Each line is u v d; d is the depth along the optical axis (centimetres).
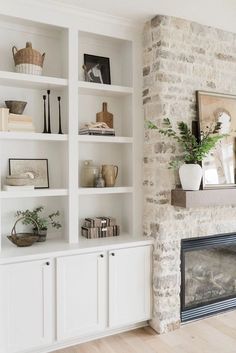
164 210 283
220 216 314
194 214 298
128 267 276
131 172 301
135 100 300
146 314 286
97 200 311
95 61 303
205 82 303
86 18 275
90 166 295
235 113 319
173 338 273
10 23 263
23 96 276
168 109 281
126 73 308
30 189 254
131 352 252
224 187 307
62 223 289
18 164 274
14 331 232
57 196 292
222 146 310
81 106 302
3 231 270
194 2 259
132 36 298
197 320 305
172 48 284
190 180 273
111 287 268
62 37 281
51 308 245
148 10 272
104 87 285
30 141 280
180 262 293
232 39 321
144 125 301
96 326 263
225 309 325
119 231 305
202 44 301
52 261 245
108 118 308
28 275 236
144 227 301
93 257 260
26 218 269
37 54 258
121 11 273
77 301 254
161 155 281
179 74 288
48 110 281
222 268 336
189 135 277
